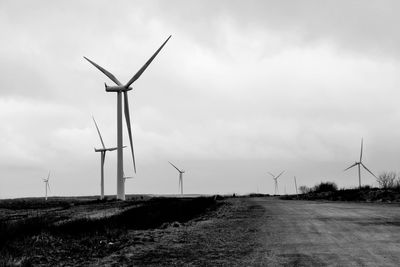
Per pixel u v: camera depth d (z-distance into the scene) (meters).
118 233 18.89
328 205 44.28
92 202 62.16
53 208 55.12
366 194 58.16
